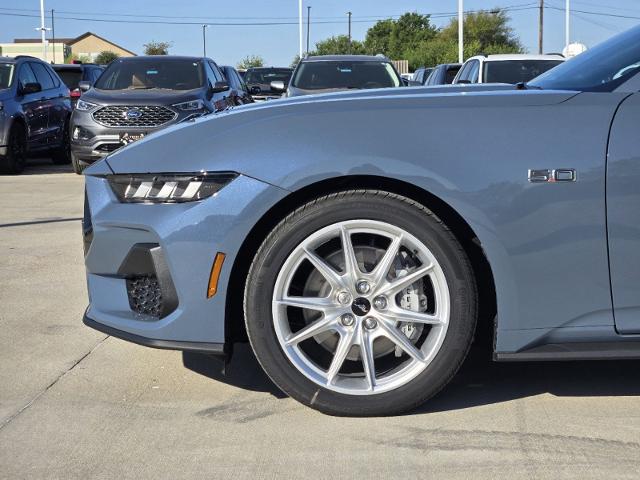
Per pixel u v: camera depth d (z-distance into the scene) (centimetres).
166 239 305
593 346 307
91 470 277
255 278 306
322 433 305
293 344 312
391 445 294
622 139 300
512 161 299
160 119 1134
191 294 306
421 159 299
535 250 299
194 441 299
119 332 321
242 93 1500
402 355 320
